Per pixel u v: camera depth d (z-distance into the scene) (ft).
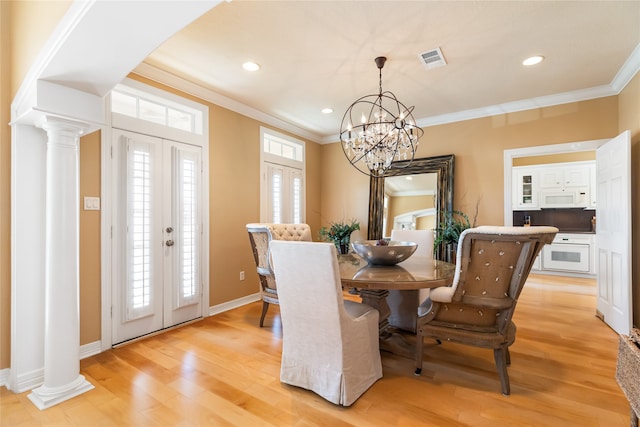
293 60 9.00
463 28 7.46
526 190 20.08
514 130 12.79
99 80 6.03
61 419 5.46
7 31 6.78
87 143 7.98
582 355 7.79
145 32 4.75
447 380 6.64
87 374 6.98
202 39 7.92
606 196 10.17
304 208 16.58
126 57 5.36
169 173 9.91
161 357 7.84
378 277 6.47
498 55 8.75
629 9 6.76
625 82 10.12
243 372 7.05
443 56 8.80
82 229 7.88
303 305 5.90
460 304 6.35
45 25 5.53
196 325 10.23
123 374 6.97
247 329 9.87
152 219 9.36
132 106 9.48
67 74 5.74
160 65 9.27
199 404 5.83
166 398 6.04
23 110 6.26
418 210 14.67
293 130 15.75
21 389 6.39
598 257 10.74
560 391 6.19
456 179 13.96
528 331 9.42
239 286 12.59
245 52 8.56
